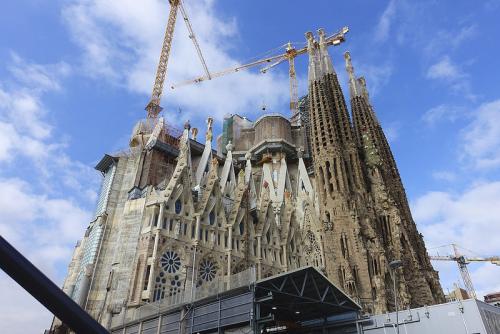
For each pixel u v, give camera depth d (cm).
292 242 8388
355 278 7056
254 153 10675
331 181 8531
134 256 5875
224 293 3628
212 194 7238
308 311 4331
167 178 7231
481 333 3644
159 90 11269
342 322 4369
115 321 5081
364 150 9938
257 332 3284
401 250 7950
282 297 3747
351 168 8931
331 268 7350
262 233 7756
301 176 9812
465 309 3828
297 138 11294
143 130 8781
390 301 6950
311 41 11612
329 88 10419
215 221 6944
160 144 7544
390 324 4162
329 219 8069
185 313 3972
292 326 4600
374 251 7431
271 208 8294
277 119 10969
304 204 8912
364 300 6769
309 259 8062
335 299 4150
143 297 5334
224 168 9506
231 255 6806
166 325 4141
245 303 3453
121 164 7544
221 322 3566
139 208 6444
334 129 9262
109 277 5766
